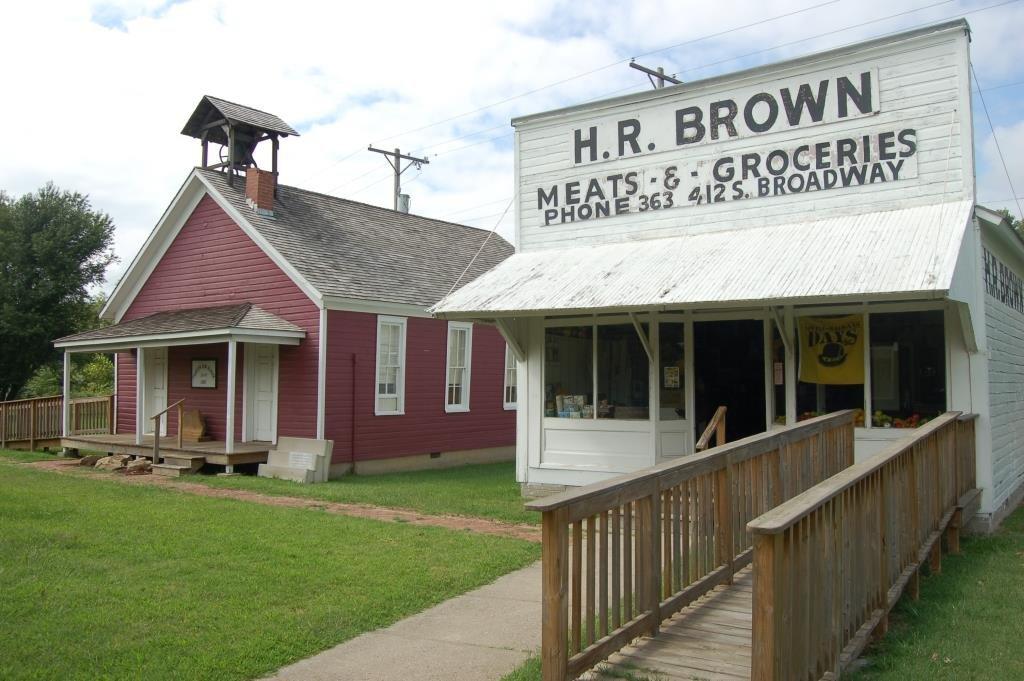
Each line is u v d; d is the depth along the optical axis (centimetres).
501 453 2128
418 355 1898
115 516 1073
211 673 537
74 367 3766
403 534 984
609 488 507
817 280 918
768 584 400
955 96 1023
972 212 995
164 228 1973
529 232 1365
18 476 1519
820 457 876
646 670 503
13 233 3167
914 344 1026
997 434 1079
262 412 1791
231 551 877
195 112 1928
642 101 1259
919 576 775
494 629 640
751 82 1167
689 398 1185
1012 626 638
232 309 1747
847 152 1091
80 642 589
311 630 623
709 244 1138
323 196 2120
